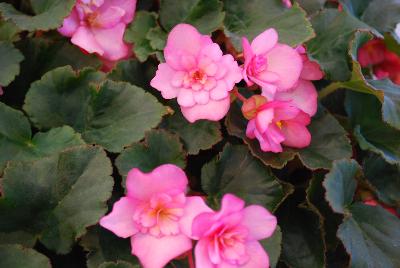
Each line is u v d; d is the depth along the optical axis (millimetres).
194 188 494
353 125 546
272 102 449
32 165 427
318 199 492
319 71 513
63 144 453
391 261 461
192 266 420
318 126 511
